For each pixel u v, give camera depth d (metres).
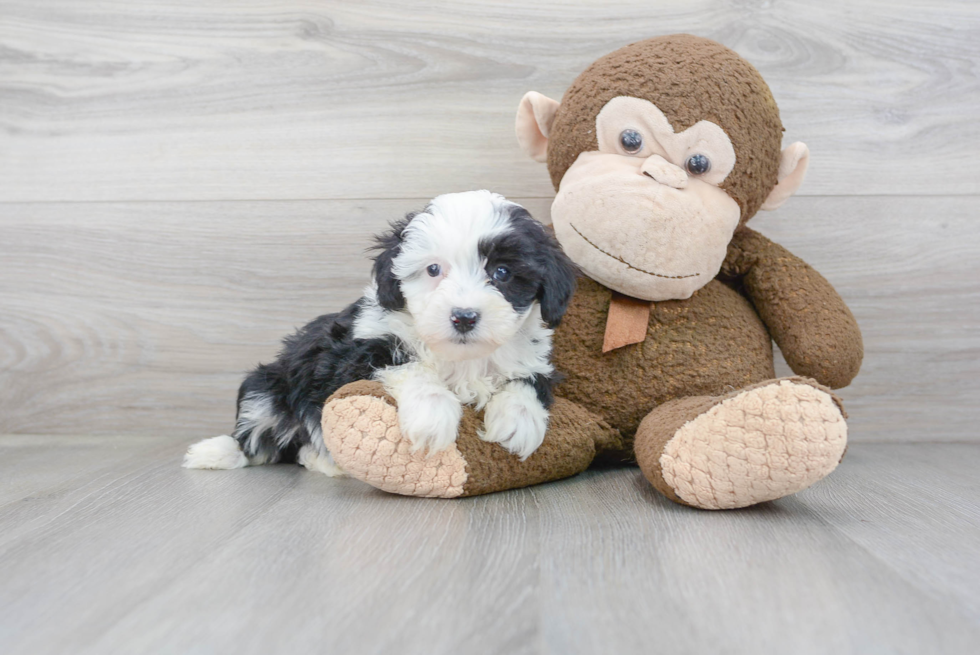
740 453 1.36
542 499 1.53
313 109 2.26
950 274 2.22
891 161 2.21
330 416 1.47
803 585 1.04
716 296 1.90
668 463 1.43
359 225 2.27
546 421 1.60
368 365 1.57
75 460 1.96
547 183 2.25
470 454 1.51
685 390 1.81
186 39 2.27
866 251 2.22
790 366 1.90
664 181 1.68
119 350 2.31
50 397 2.33
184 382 2.31
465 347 1.41
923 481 1.73
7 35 2.28
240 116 2.27
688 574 1.08
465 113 2.24
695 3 2.19
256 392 1.86
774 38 2.19
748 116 1.72
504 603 0.98
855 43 2.20
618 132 1.74
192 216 2.28
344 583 1.04
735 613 0.95
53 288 2.31
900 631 0.90
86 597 1.00
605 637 0.88
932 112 2.21
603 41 2.21
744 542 1.23
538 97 1.89
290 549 1.19
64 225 2.30
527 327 1.63
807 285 1.88
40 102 2.29
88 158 2.29
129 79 2.27
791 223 2.22
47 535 1.28
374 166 2.26
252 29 2.25
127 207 2.29
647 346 1.82
